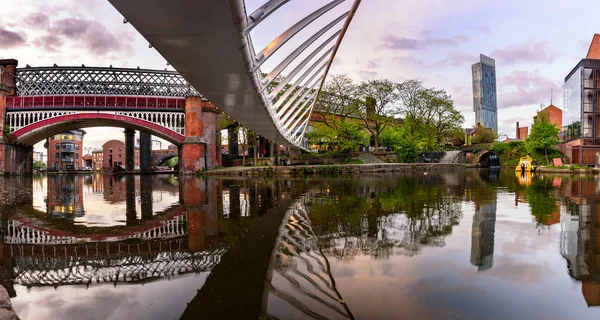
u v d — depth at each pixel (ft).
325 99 148.77
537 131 140.56
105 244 19.19
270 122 50.60
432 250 16.10
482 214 26.73
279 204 35.06
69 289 12.39
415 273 12.82
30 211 33.12
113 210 33.30
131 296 11.53
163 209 33.65
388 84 156.56
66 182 92.79
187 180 94.73
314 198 39.73
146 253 17.11
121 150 318.24
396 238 18.63
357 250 16.30
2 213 31.83
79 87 154.30
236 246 17.85
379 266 13.75
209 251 17.08
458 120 172.55
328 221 24.40
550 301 10.19
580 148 133.90
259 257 15.65
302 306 10.07
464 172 124.88
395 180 76.07
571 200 35.81
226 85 28.27
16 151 149.69
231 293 11.41
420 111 167.32
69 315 10.20
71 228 23.95
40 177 136.36
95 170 258.37
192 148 143.74
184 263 15.23
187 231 22.29
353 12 34.40
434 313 9.36
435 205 32.30
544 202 34.14
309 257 15.35
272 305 10.21
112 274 14.02
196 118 146.51
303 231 21.08
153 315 9.97
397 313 9.43
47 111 147.95
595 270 12.97
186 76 25.58
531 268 13.29
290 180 81.20
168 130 150.61
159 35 17.79
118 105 150.30
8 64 151.53
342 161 149.59
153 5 14.56
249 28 18.02
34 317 10.12
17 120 148.25
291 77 38.22
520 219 24.38
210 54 20.63
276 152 178.81
